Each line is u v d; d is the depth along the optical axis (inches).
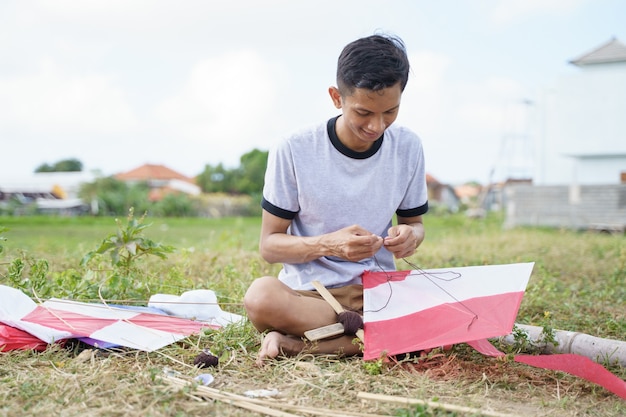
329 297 109.4
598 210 581.9
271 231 115.4
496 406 86.8
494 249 299.4
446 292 106.4
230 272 175.5
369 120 100.6
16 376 94.4
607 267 244.7
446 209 999.6
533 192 601.0
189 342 112.0
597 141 637.3
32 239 427.2
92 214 1184.8
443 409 82.0
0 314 111.8
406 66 99.0
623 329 132.0
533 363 95.4
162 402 84.3
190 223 861.2
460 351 111.2
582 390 94.3
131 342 108.2
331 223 114.1
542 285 183.8
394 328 101.6
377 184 114.7
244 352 106.7
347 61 99.3
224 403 85.3
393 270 119.0
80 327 112.2
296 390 90.1
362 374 96.0
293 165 112.7
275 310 104.1
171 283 162.7
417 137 119.0
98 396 86.8
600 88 633.0
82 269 178.9
